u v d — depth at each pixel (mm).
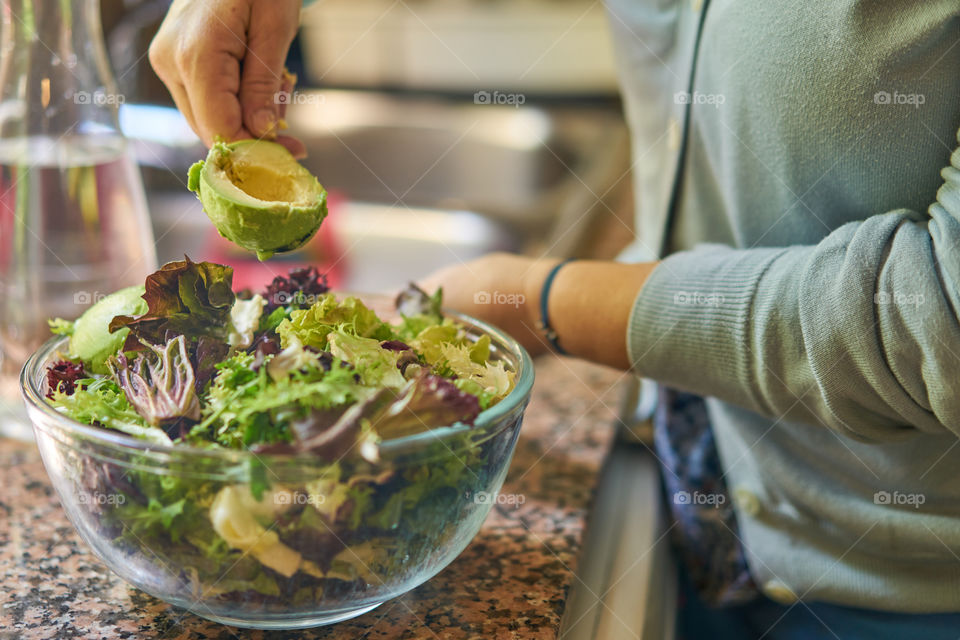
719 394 615
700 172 753
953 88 542
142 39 1404
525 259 735
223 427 437
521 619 535
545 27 2598
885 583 687
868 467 662
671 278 610
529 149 2311
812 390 547
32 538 605
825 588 718
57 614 522
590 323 648
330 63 2695
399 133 2404
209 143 619
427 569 485
